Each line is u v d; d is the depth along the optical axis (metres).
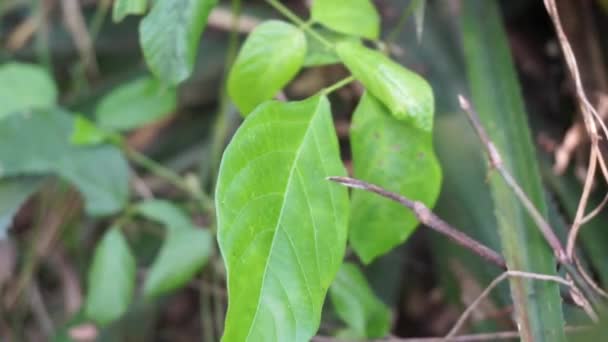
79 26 0.68
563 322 0.46
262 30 0.47
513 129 0.52
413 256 0.67
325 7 0.48
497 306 0.55
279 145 0.44
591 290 0.48
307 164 0.44
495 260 0.47
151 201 0.58
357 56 0.46
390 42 0.55
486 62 0.55
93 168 0.59
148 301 0.61
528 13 0.67
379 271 0.64
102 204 0.58
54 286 0.72
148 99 0.59
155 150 0.70
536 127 0.62
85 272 0.68
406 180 0.48
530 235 0.49
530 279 0.47
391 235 0.48
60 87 0.72
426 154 0.47
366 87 0.46
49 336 0.68
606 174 0.49
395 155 0.47
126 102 0.59
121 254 0.56
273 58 0.47
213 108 0.71
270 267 0.43
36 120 0.59
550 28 0.66
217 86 0.70
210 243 0.57
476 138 0.58
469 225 0.57
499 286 0.55
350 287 0.52
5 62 0.70
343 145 0.67
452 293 0.57
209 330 0.64
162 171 0.61
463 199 0.57
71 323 0.63
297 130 0.45
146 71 0.68
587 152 0.58
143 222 0.69
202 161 0.68
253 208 0.43
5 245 0.69
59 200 0.68
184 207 0.66
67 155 0.59
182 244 0.56
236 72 0.48
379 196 0.48
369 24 0.48
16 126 0.58
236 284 0.42
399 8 0.63
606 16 0.60
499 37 0.55
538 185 0.50
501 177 0.50
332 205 0.44
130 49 0.71
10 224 0.60
